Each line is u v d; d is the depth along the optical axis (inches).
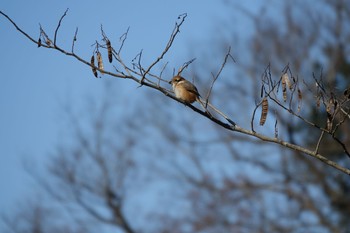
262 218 805.2
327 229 787.4
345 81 741.9
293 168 827.4
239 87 839.7
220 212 823.7
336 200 797.9
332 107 313.1
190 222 831.1
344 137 791.7
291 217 799.7
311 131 805.9
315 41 821.9
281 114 798.5
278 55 798.5
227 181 840.9
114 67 327.0
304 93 538.9
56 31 324.2
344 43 813.2
